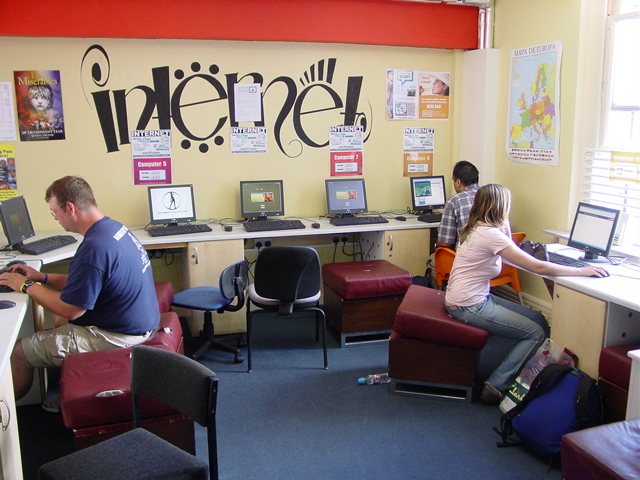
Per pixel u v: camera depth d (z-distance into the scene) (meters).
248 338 3.71
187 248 4.07
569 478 2.09
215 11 4.21
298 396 3.37
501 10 4.70
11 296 2.72
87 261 2.60
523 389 2.96
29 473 2.64
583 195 4.09
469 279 3.16
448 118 5.06
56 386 3.47
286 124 4.66
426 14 4.65
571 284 3.03
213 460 1.89
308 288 3.57
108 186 4.38
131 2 4.06
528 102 4.46
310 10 4.40
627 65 3.72
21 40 4.05
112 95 4.27
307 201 4.82
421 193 4.91
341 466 2.68
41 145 4.20
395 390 3.38
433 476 2.60
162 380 2.00
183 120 4.44
